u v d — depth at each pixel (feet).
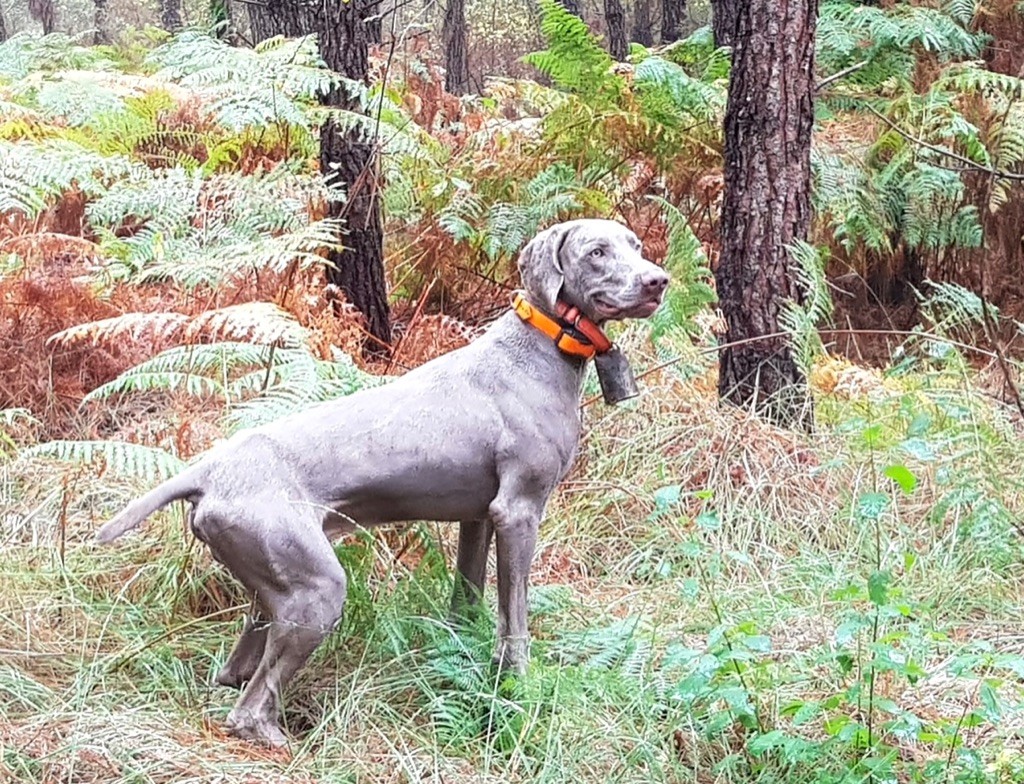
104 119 23.06
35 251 18.70
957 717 10.73
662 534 14.71
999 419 16.78
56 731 10.28
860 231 23.65
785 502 15.48
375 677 11.45
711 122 23.65
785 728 10.48
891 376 19.42
